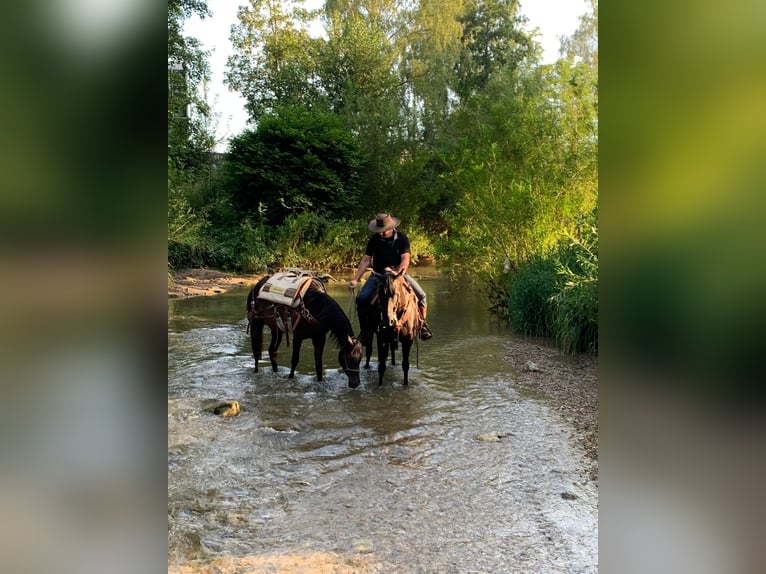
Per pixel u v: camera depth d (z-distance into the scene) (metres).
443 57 28.27
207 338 9.34
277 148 20.31
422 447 4.95
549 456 4.74
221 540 3.41
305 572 3.07
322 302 6.89
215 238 19.00
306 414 5.81
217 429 5.34
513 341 9.27
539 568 3.13
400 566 3.14
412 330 6.78
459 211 13.41
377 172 23.33
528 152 12.27
